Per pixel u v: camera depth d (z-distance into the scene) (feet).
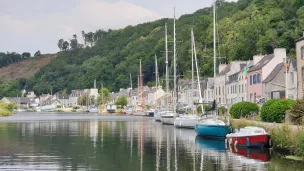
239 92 308.81
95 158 124.98
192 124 237.45
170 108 337.11
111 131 229.04
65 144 162.40
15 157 127.34
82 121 356.18
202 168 107.34
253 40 402.93
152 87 635.66
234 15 520.01
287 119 152.87
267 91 254.47
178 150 142.20
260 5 507.71
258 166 108.17
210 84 387.96
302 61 208.95
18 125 295.69
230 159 120.67
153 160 120.78
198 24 522.47
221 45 442.09
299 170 101.14
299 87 211.00
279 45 364.38
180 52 480.64
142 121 345.31
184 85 449.06
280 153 128.36
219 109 238.48
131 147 151.84
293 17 391.04
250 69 286.05
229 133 164.45
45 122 341.00
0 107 582.35
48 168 108.47
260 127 147.74
